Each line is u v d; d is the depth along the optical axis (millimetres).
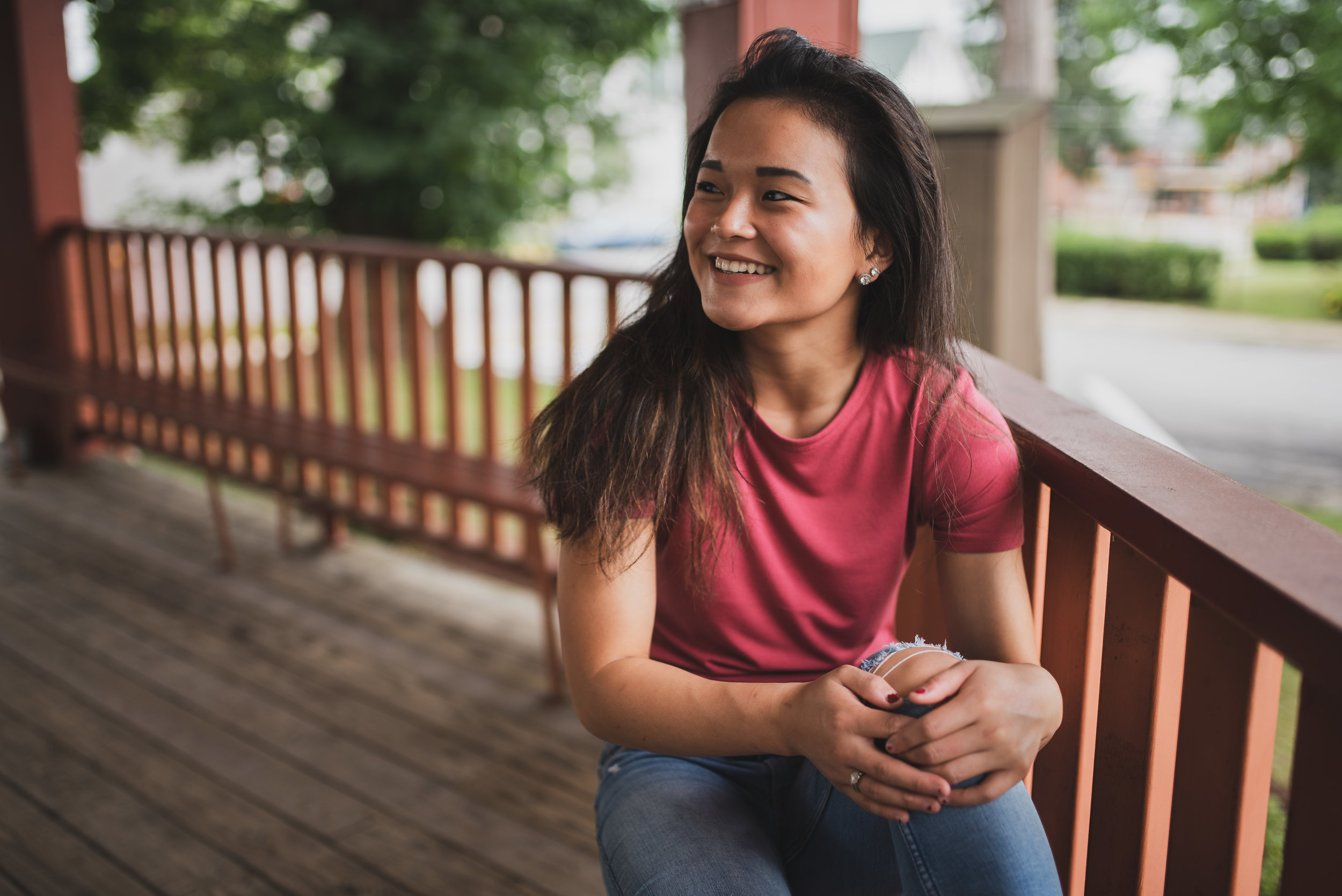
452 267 3436
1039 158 4719
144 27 7988
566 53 8070
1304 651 674
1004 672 979
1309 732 762
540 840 2285
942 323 1156
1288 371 10250
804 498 1144
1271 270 18797
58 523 4348
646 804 1122
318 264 3848
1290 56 12094
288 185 8648
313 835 2293
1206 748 953
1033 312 4805
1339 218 19469
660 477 1117
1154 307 16172
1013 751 948
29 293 5094
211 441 5145
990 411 1157
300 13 8031
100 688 2984
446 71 7934
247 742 2691
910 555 1230
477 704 2902
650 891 1031
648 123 9312
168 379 5305
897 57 24812
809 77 1080
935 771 934
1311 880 768
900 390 1147
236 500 4668
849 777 964
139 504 4586
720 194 1091
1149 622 1048
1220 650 928
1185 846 986
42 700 2914
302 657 3189
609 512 1109
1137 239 18516
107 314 4844
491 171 8477
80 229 4863
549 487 1158
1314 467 6645
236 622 3434
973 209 4684
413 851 2240
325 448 3533
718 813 1105
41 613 3496
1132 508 920
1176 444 7254
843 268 1087
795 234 1052
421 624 3432
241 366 4273
